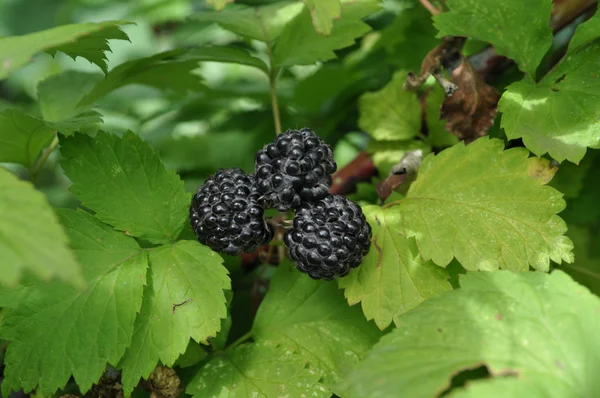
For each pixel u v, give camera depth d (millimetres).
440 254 245
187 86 306
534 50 260
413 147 292
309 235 239
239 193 244
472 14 260
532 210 247
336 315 259
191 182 337
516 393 211
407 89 273
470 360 218
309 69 364
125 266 246
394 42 329
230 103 359
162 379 250
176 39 445
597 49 256
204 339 240
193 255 247
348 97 329
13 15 589
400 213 253
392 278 247
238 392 247
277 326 259
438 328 224
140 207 254
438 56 269
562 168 283
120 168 255
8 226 205
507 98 255
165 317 242
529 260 243
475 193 251
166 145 345
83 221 251
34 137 267
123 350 238
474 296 229
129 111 379
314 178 242
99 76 302
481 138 256
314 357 253
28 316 241
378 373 218
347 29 287
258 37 292
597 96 250
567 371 217
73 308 242
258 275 284
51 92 297
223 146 342
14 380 238
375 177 293
